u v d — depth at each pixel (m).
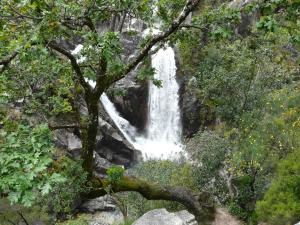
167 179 13.77
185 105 22.28
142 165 15.48
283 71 18.47
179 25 9.12
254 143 12.59
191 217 10.34
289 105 14.51
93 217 15.25
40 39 6.41
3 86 10.10
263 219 10.60
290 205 9.40
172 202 12.98
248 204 12.63
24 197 4.82
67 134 18.31
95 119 10.42
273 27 6.77
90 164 11.27
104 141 20.11
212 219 12.39
